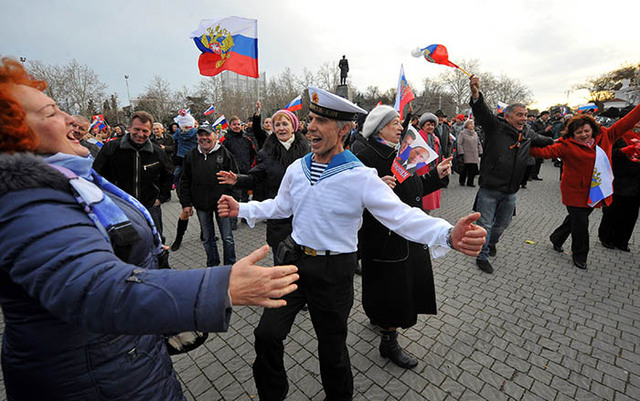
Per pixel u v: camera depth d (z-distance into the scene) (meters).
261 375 1.81
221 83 44.62
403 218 1.54
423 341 2.74
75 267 0.71
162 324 0.70
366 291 2.33
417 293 2.42
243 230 5.80
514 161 3.77
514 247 4.75
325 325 1.77
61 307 0.70
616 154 4.36
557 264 4.17
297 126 3.45
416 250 2.42
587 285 3.63
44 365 0.88
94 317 0.69
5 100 0.81
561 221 5.96
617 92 47.78
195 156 3.81
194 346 1.41
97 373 0.92
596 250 4.60
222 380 2.41
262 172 3.39
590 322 2.97
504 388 2.26
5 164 0.76
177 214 7.21
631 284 3.65
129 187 3.60
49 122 0.93
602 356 2.54
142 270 0.75
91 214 0.85
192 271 0.76
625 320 2.99
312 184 1.75
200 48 4.11
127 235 0.90
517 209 6.84
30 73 0.97
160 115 42.47
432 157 2.26
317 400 2.20
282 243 1.84
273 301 0.79
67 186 0.84
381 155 2.36
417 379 2.35
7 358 0.91
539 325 2.93
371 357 2.57
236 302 0.75
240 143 6.00
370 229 2.20
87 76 39.66
